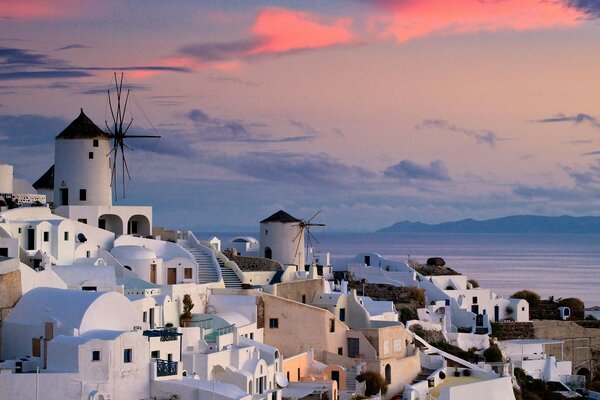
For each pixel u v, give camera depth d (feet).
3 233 475.72
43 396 383.45
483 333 640.99
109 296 414.41
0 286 419.33
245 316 504.02
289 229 647.97
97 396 383.65
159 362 404.36
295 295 547.08
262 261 595.88
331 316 517.96
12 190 576.61
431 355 548.31
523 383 586.86
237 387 421.18
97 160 578.25
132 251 526.16
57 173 578.66
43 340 404.98
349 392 488.44
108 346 388.98
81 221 560.20
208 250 578.25
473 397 510.58
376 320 554.46
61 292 420.36
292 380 485.15
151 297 463.01
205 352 437.17
